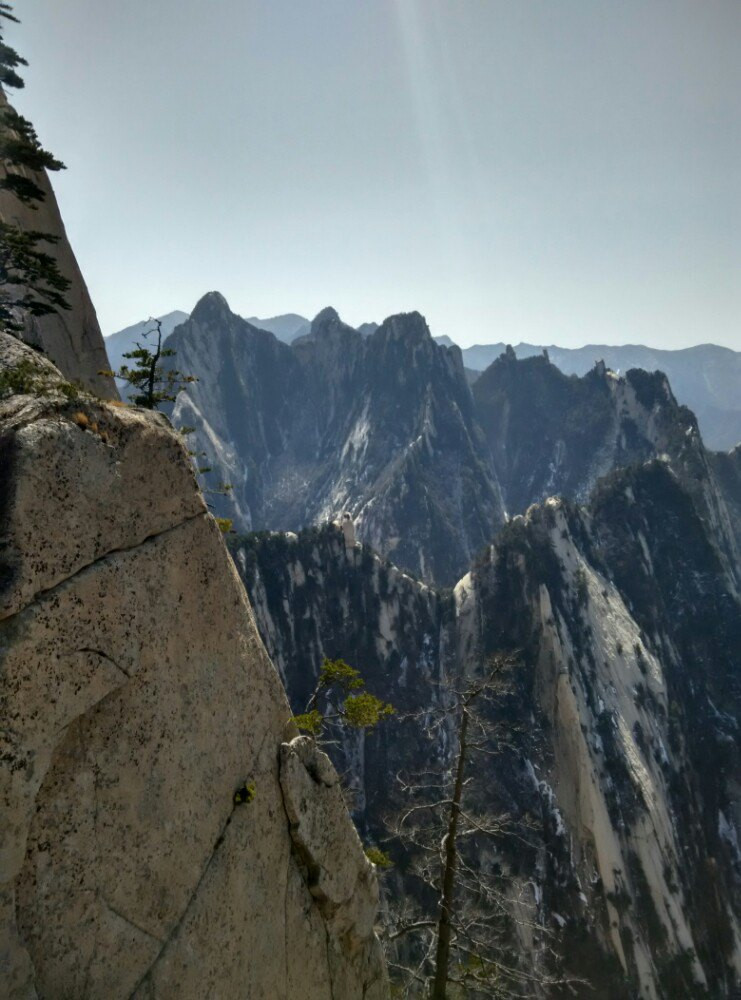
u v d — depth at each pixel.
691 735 96.00
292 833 10.70
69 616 7.18
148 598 8.39
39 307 22.81
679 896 73.50
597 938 66.00
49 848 6.70
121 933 7.35
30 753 6.50
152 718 8.23
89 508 7.71
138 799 7.83
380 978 12.83
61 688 6.95
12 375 8.04
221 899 8.87
